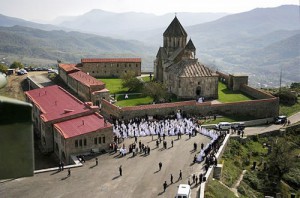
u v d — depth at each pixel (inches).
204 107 3890.3
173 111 3767.2
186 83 4352.9
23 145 208.7
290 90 5364.2
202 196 2034.9
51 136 3149.6
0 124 202.8
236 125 3651.6
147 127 3282.5
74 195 2097.7
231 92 4901.6
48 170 2443.4
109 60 6033.5
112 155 2775.6
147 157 2723.9
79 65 5915.4
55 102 3572.8
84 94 4347.9
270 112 4126.5
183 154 2790.4
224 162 2891.2
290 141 3688.5
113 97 4480.8
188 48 5007.4
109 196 2100.1
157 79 5403.5
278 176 3011.8
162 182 2298.2
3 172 207.3
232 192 2404.0
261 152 3346.5
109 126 2896.2
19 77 5826.8
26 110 206.1
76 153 2778.1
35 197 2053.4
